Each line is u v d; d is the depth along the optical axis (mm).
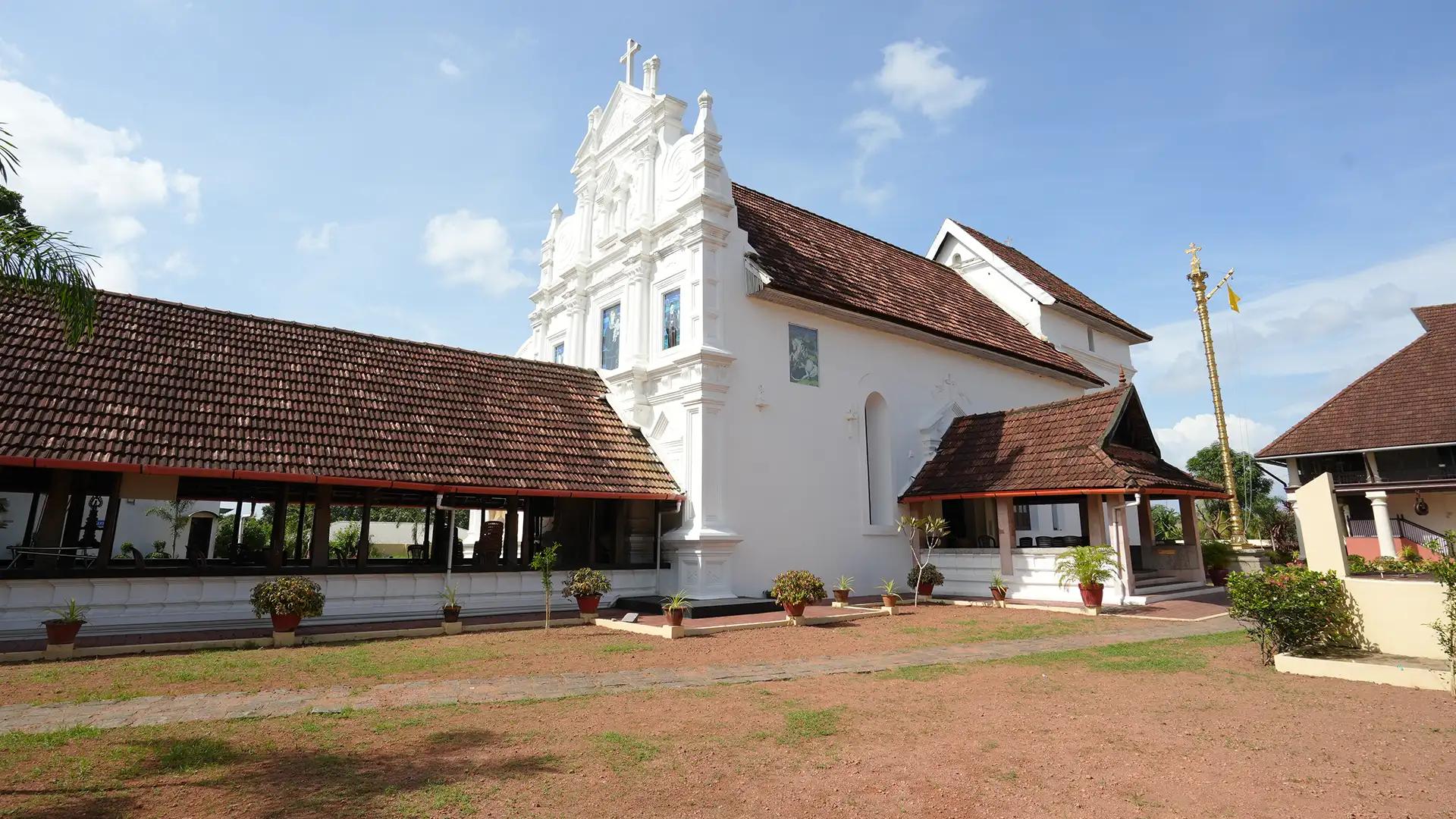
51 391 11938
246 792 5230
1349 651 10211
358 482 13188
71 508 15281
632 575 17047
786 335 19172
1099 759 6078
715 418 17172
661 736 6691
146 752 6094
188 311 14992
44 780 5426
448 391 16734
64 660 9984
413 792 5258
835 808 5066
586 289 21969
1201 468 45750
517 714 7430
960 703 7984
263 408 13703
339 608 13602
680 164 18984
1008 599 18516
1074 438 18594
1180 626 14039
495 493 14750
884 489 20984
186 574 12375
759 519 17719
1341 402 28281
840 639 12617
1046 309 28891
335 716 7289
